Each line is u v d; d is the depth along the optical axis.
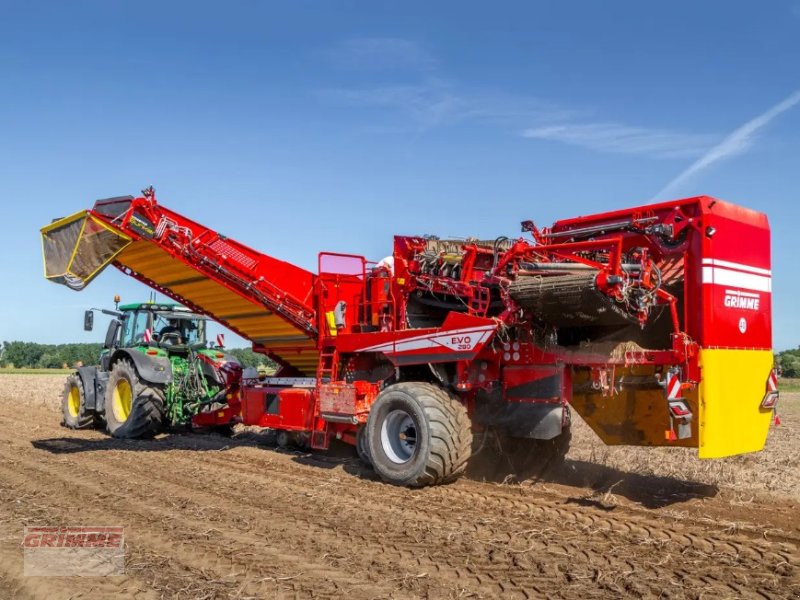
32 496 7.13
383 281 9.10
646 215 7.28
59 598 4.38
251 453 10.23
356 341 8.94
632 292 6.59
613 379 7.02
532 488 7.55
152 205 9.29
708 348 6.68
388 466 7.86
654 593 4.40
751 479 7.92
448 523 6.06
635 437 7.21
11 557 5.16
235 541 5.52
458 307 8.29
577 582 4.61
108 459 9.54
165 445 11.14
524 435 7.80
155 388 11.88
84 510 6.53
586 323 7.12
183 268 9.88
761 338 7.45
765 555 5.14
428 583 4.58
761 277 7.48
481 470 8.77
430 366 8.01
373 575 4.73
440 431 7.51
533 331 7.56
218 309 10.78
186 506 6.71
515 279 7.33
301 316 9.72
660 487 7.52
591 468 8.63
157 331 12.96
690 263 6.88
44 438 11.98
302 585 4.53
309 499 7.03
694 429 6.68
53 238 9.62
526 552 5.22
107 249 9.27
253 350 11.41
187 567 4.90
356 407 8.60
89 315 13.80
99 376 13.23
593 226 7.75
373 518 6.24
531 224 8.11
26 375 45.34
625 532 5.75
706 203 6.86
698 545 5.39
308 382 9.93
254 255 9.77
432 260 8.27
